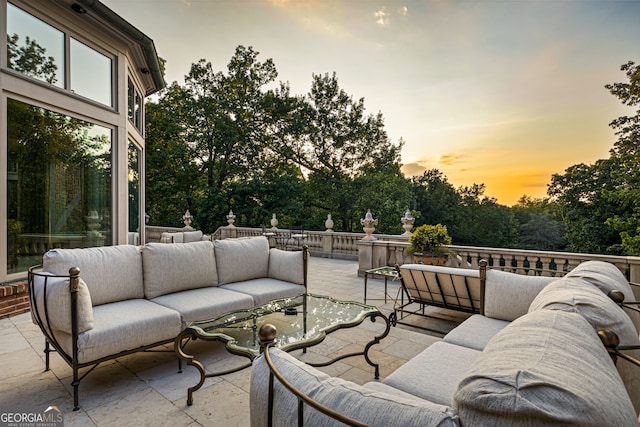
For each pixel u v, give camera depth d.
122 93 6.11
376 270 4.84
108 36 5.79
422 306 4.41
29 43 4.61
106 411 2.17
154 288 3.25
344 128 19.83
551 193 18.22
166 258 3.37
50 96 4.85
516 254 5.54
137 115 7.72
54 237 5.04
